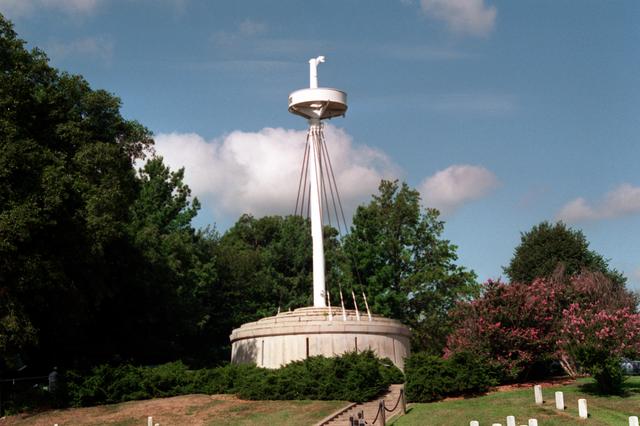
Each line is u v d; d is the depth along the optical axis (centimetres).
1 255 3167
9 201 3250
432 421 2745
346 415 2956
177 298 5031
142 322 4809
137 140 4328
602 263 6475
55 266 3369
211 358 6125
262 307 7062
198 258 6297
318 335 3906
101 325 4709
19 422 3192
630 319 3091
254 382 3378
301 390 3241
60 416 3241
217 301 6638
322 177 4547
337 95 4525
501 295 3653
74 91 4028
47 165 3462
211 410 3173
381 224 6038
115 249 4394
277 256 7550
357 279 5941
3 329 3231
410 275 5966
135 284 4597
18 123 3512
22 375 4372
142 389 3519
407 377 3281
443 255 6000
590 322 3128
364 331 3950
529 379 3822
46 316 3806
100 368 3531
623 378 3125
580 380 3575
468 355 3375
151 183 6531
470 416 2761
